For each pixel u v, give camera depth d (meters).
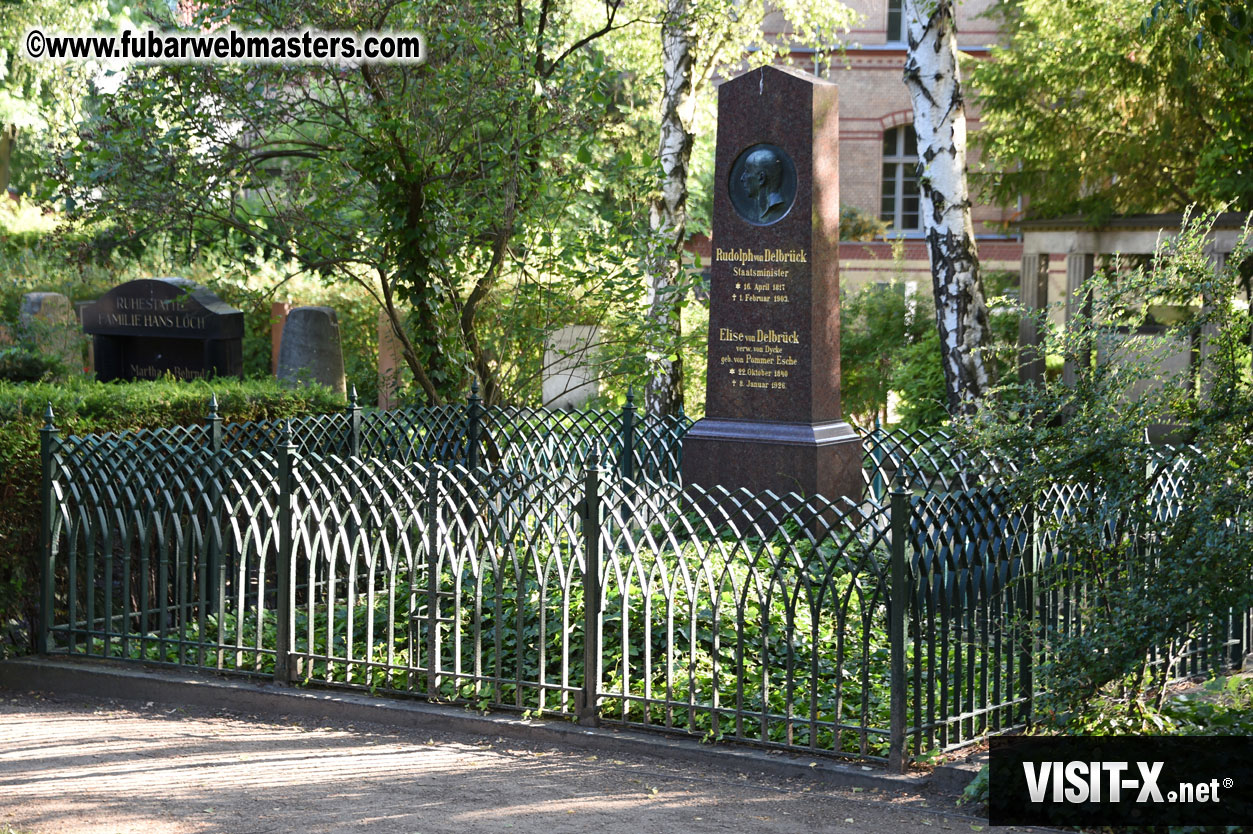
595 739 5.95
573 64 12.20
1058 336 5.77
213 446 8.39
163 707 6.82
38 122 20.03
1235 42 9.06
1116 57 16.53
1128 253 17.39
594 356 12.79
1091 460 5.48
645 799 5.17
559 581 7.12
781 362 9.62
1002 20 20.31
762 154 9.62
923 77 13.45
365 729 6.30
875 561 5.55
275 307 17.41
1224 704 6.10
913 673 5.45
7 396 8.86
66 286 17.95
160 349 14.33
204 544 7.08
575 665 6.62
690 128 15.88
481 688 6.48
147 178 12.08
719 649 6.24
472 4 11.27
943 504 5.54
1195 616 5.12
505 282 14.56
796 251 9.51
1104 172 17.52
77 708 6.81
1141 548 5.50
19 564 7.53
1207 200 16.53
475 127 11.77
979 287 13.68
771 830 4.79
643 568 6.45
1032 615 5.82
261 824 4.77
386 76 11.41
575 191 12.70
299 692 6.66
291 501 6.79
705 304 18.08
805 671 6.42
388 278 13.29
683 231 15.93
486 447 10.84
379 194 11.60
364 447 9.95
